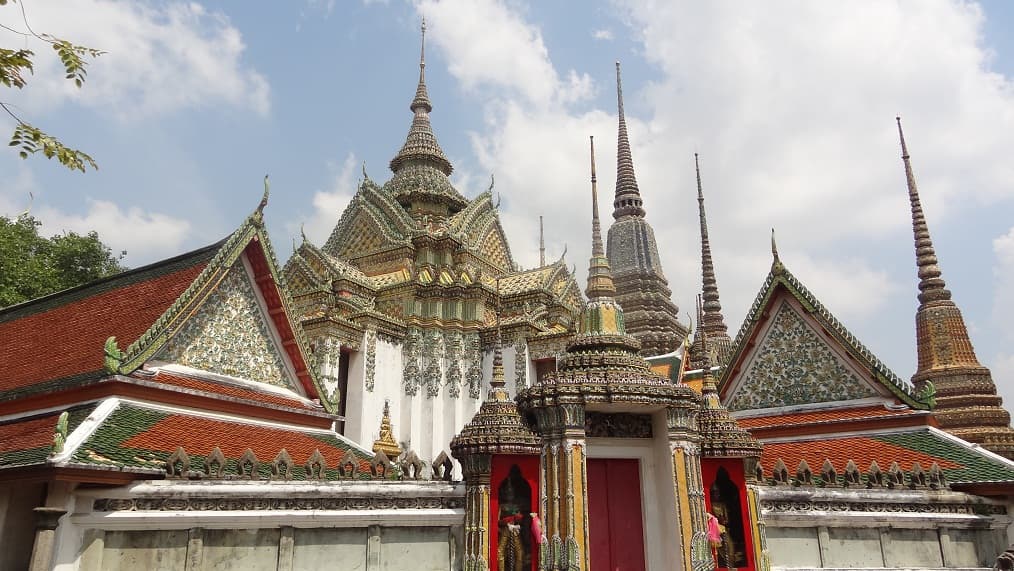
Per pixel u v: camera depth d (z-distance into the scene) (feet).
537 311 119.75
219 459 39.11
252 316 61.98
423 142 147.02
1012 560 42.75
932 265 86.74
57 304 68.39
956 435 77.15
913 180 91.15
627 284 163.02
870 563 44.91
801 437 61.87
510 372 112.68
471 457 41.63
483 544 39.88
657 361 86.74
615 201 174.91
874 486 46.93
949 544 46.91
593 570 36.29
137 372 49.26
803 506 44.27
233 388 57.31
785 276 67.92
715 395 43.75
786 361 67.26
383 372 105.50
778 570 42.70
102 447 38.65
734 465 41.50
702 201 146.00
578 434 34.78
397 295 114.93
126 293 61.52
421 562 40.83
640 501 37.83
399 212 127.44
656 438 37.93
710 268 140.36
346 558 39.50
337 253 131.75
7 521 39.91
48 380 51.83
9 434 46.93
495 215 140.97
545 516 34.55
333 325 97.96
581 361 37.73
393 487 41.29
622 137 177.88
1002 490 47.52
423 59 157.28
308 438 59.31
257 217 61.57
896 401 59.82
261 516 37.83
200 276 55.52
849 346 63.00
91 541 34.88
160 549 36.09
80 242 123.65
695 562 34.37
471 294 117.70
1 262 107.86
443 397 111.04
